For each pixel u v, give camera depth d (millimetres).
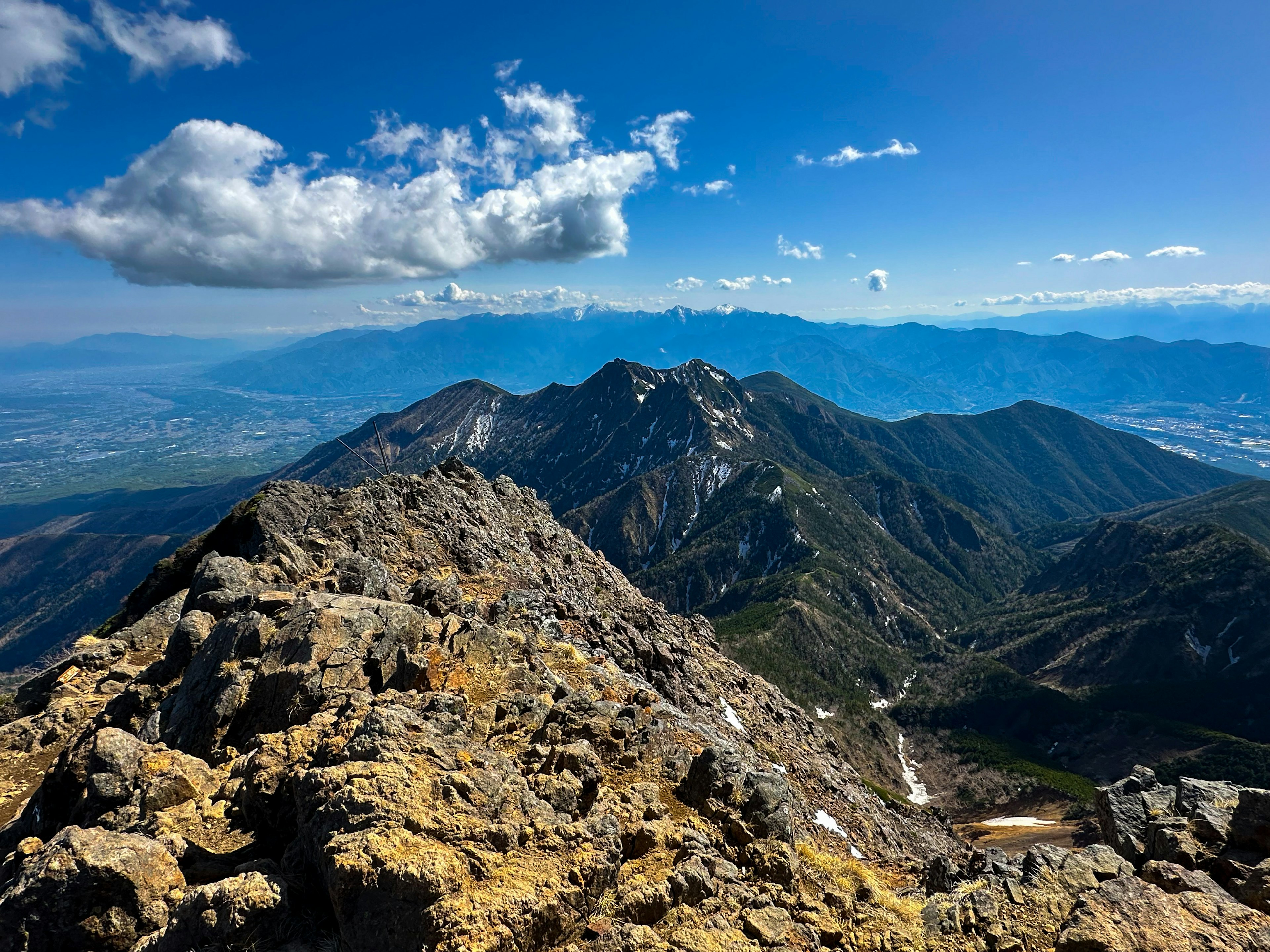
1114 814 20328
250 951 13117
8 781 27969
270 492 52625
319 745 19188
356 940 12758
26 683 38000
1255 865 16656
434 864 13570
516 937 13141
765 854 19312
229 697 24688
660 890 15797
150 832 17906
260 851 17188
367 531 53062
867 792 61344
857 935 16469
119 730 21672
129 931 14406
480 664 27578
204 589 36562
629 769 22703
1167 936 14391
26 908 14164
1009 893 16953
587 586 70062
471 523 63312
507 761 19453
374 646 27359
